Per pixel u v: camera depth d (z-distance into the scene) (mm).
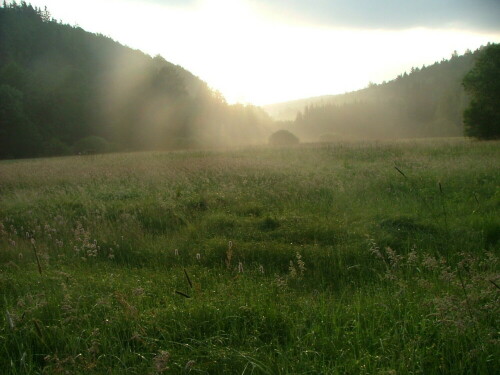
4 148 51688
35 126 54938
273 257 6332
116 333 3768
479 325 3439
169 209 9227
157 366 3027
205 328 3850
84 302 4410
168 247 6973
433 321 3578
